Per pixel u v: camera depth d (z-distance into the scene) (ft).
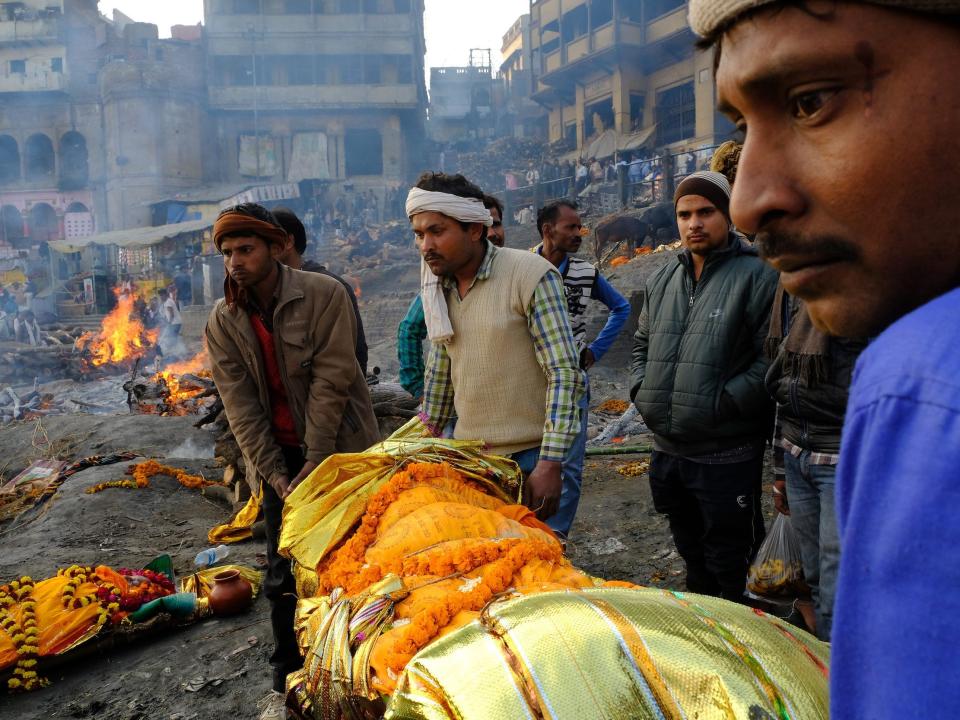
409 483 7.27
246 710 10.12
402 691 4.24
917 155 1.47
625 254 55.88
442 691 4.05
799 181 1.57
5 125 131.23
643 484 18.37
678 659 3.84
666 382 9.77
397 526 6.45
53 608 11.66
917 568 1.13
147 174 119.55
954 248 1.52
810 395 7.10
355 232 107.45
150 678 11.12
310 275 9.66
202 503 20.43
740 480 9.48
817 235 1.57
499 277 8.77
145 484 20.58
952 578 1.09
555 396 8.45
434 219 8.40
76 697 10.75
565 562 5.82
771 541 8.80
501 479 7.97
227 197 111.65
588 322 34.17
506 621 4.32
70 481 21.52
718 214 9.46
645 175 75.97
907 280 1.54
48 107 130.11
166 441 26.71
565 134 117.91
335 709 5.28
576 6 104.53
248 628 12.59
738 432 9.38
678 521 10.58
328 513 7.28
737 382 9.20
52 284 114.32
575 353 8.65
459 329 9.01
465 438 9.17
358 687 4.96
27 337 82.89
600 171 87.04
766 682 3.77
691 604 4.46
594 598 4.43
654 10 97.19
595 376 32.73
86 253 119.03
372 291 85.40
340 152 128.67
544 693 3.78
